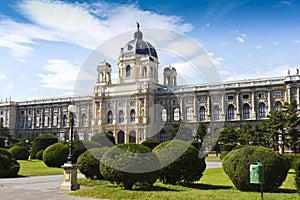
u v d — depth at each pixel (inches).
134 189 676.1
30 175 1162.0
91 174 859.4
